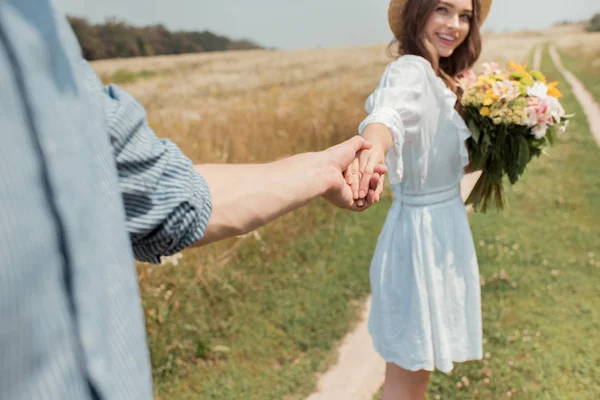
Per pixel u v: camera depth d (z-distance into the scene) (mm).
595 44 35562
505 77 2248
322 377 3391
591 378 3189
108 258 485
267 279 4410
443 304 2248
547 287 4266
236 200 969
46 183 420
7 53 415
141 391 493
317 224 5430
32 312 394
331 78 14766
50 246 415
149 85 16266
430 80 2158
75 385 418
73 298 429
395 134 1973
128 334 491
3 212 383
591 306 3957
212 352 3582
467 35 2400
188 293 3891
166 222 797
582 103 13750
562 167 7871
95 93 682
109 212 508
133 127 751
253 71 19781
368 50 27672
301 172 1113
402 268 2281
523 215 5926
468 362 3352
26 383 387
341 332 3801
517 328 3721
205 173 997
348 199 1265
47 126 422
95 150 508
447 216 2260
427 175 2213
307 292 4270
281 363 3520
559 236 5301
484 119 2201
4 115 398
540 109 2158
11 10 427
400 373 2400
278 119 6918
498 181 2402
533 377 3217
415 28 2268
